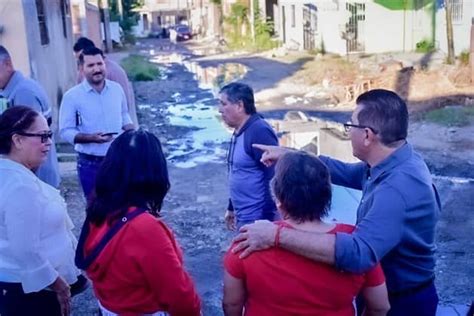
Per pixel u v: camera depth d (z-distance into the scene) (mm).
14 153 2947
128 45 47094
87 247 2408
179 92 19781
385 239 2258
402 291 2488
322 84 20250
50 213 2965
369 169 2559
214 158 10680
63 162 9516
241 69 26125
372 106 2412
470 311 3570
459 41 24250
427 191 2391
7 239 2842
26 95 4836
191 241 6590
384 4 28109
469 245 6320
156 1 78125
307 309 2207
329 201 2281
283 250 2205
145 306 2365
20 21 9023
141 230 2307
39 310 2973
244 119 4250
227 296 2346
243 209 4309
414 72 18891
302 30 32344
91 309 4949
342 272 2193
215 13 50219
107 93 5324
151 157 2393
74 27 21766
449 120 12797
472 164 9617
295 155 2312
